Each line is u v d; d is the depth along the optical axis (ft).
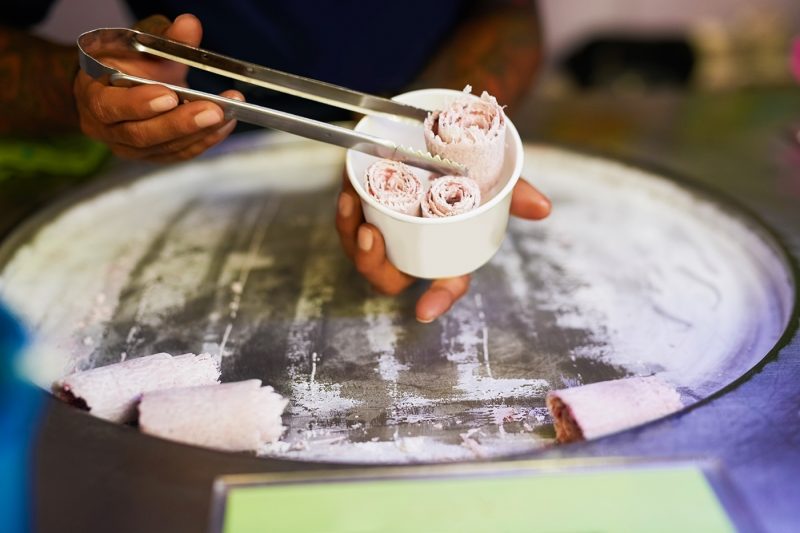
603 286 2.49
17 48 2.88
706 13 6.22
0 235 2.66
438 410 1.99
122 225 2.86
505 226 2.10
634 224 2.82
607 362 2.16
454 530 1.43
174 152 2.32
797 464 1.59
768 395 1.79
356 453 1.85
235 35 3.40
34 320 2.35
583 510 1.46
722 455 1.61
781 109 3.70
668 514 1.45
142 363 2.01
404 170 1.96
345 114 3.51
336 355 2.20
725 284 2.47
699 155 3.23
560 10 6.31
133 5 3.42
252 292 2.50
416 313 2.22
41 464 1.62
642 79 5.76
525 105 3.76
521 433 1.91
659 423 1.70
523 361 2.17
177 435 1.76
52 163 3.13
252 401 1.81
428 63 3.84
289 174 3.20
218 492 1.49
